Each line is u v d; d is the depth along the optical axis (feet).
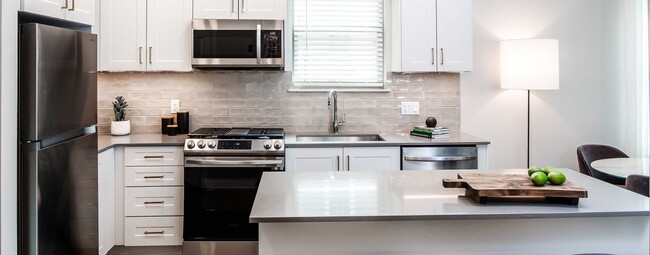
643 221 5.65
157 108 12.43
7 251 6.32
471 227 5.58
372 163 10.65
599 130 13.26
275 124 12.62
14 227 6.48
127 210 10.60
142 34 11.30
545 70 11.75
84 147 8.23
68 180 7.59
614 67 13.19
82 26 8.80
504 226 5.60
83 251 8.23
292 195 5.87
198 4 11.28
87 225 8.40
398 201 5.56
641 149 13.08
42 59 6.64
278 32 11.16
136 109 12.40
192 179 10.43
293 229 5.49
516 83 11.98
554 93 13.17
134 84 12.37
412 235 5.55
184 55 11.37
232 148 10.37
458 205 5.35
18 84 6.49
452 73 12.80
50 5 7.20
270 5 11.30
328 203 5.47
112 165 10.38
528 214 5.01
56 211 7.19
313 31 12.87
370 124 12.74
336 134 12.30
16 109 6.45
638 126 13.10
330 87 12.98
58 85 7.14
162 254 10.69
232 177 10.50
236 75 12.52
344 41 12.93
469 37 11.67
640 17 12.98
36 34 6.50
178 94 12.46
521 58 11.88
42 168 6.75
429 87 12.80
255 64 11.15
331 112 12.64
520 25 12.95
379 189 6.21
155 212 10.64
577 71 13.16
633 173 9.37
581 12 13.08
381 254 5.54
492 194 5.31
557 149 13.23
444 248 5.58
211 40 11.10
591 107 13.20
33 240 6.63
